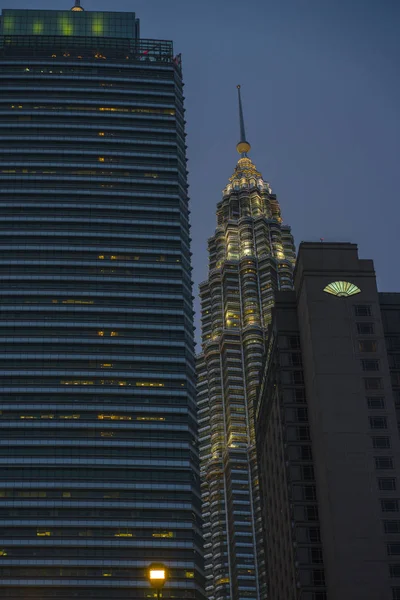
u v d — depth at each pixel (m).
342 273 162.88
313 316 158.38
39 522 195.50
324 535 144.12
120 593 189.12
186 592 190.50
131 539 195.75
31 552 191.88
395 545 137.50
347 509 140.25
